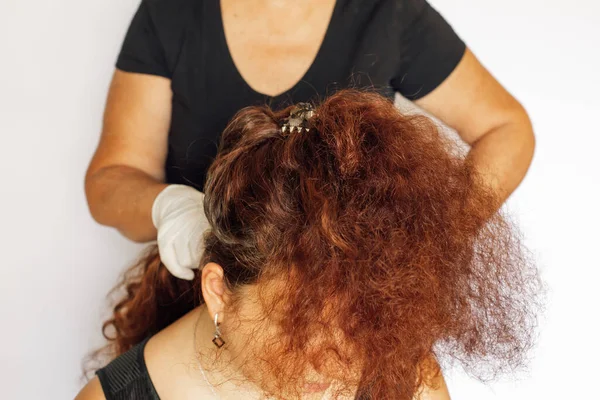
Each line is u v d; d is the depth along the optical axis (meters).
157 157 1.57
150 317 1.62
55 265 2.15
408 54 1.53
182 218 1.23
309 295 0.91
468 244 0.98
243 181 0.98
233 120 1.10
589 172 2.16
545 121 2.15
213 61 1.49
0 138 2.10
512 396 2.17
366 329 0.91
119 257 2.16
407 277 0.88
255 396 1.17
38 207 2.13
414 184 0.91
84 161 2.14
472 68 1.58
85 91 2.11
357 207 0.89
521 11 2.11
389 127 0.95
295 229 0.92
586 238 2.17
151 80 1.52
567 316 2.17
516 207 2.16
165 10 1.50
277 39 1.47
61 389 2.20
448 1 2.12
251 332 1.05
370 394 1.06
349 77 1.48
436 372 1.23
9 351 2.16
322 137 0.95
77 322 2.17
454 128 1.63
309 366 1.02
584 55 2.12
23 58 2.08
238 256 1.01
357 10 1.48
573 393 2.18
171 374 1.18
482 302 1.04
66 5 2.06
